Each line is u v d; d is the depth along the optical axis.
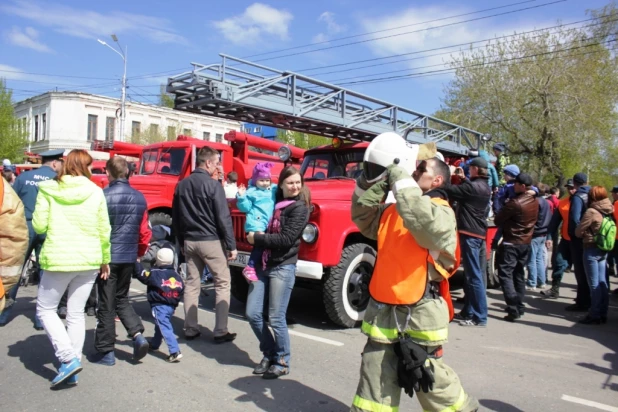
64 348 3.73
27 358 4.39
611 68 24.59
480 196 5.74
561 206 7.50
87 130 42.94
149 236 4.71
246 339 5.06
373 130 8.02
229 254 4.77
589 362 4.71
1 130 33.84
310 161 7.33
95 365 4.25
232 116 7.16
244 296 6.48
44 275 3.76
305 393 3.74
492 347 5.10
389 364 2.53
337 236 5.20
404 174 2.46
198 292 5.06
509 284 6.21
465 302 6.14
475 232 5.83
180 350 4.57
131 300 6.59
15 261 3.52
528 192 6.21
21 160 34.88
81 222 3.75
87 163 3.86
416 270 2.49
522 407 3.64
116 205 4.23
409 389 2.43
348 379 4.04
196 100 6.62
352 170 6.84
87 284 3.87
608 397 3.88
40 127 43.97
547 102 23.61
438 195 2.72
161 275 4.38
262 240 3.90
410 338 2.48
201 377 4.02
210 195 4.71
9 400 3.54
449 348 5.00
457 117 25.16
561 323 6.23
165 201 8.74
